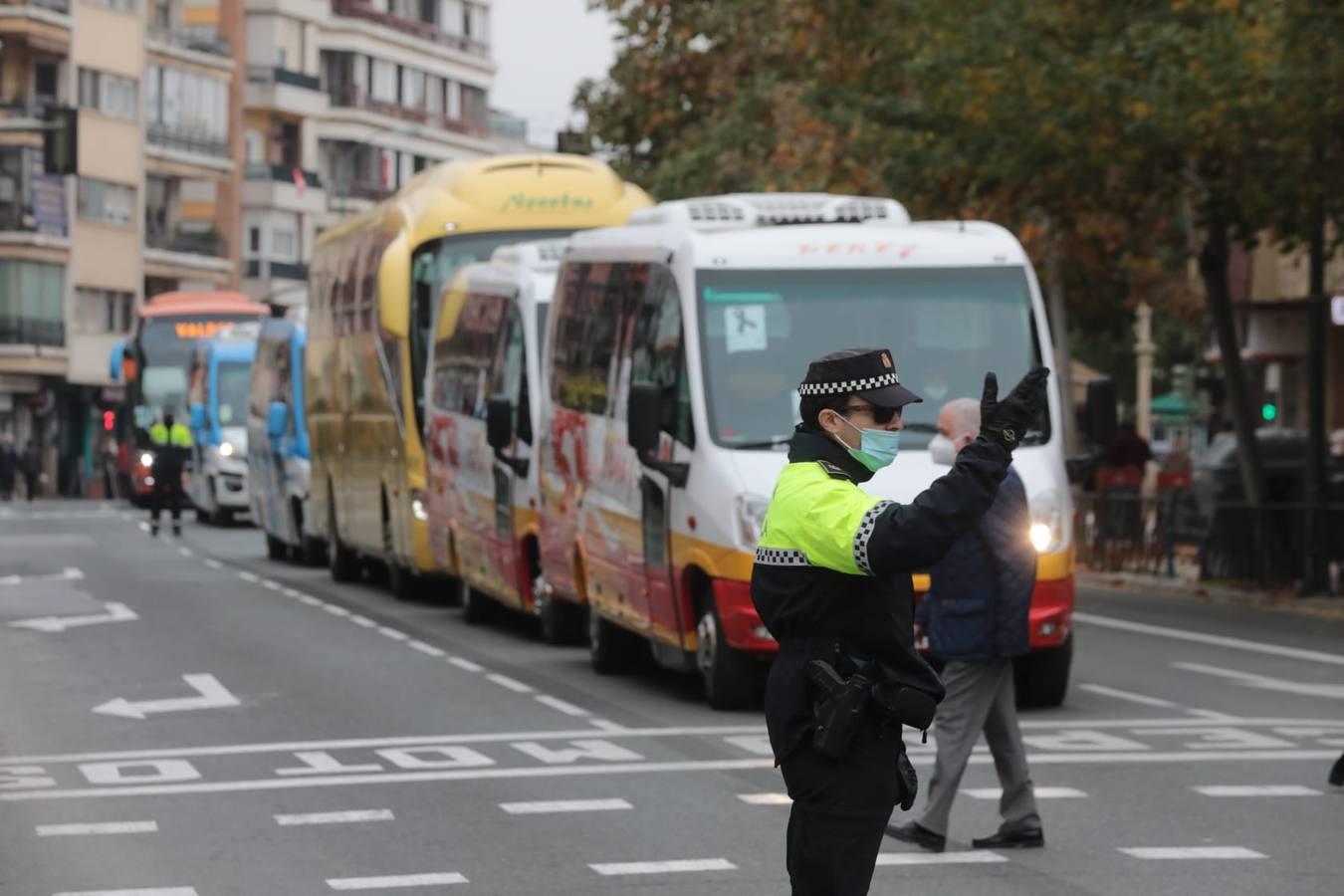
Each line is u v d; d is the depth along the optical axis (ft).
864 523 52.80
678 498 132.26
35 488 613.52
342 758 113.09
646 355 140.67
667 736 120.37
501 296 184.14
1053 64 220.02
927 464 128.16
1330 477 266.36
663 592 136.05
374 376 226.38
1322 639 180.75
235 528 411.13
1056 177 227.81
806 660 54.34
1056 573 128.16
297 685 146.61
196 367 433.89
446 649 171.63
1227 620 200.85
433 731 123.24
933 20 235.20
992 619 86.94
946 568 87.40
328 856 86.58
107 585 246.06
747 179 334.85
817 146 312.50
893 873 82.99
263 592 235.81
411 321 212.84
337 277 253.44
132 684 147.95
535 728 124.26
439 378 204.03
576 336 159.43
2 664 161.68
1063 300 349.00
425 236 212.43
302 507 282.77
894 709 53.88
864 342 132.26
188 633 185.98
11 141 627.46
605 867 83.82
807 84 318.65
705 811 96.17
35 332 633.20
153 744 119.03
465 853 86.94
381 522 225.15
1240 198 223.10
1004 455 52.47
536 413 174.60
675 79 362.53
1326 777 105.29
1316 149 212.84
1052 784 103.24
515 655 166.81
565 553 160.25
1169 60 213.25
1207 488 284.41
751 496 126.72
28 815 96.58
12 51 635.25
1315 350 226.38
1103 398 130.72
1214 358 409.69
